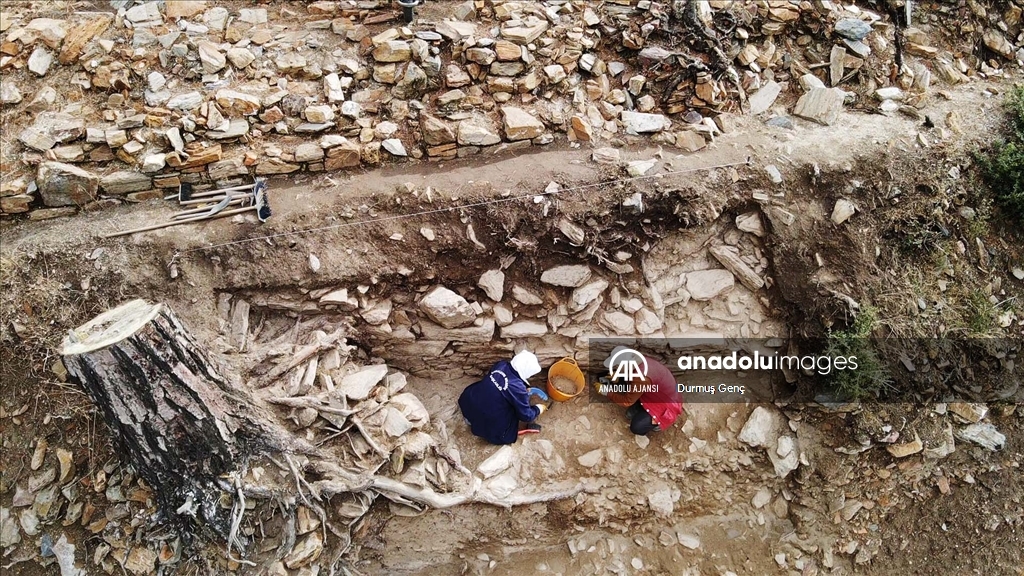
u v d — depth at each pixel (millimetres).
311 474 4574
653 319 5438
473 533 5199
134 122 5105
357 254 5066
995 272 5789
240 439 4398
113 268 4816
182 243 4922
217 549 4453
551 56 5719
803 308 5430
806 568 5340
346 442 4723
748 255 5543
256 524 4473
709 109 5797
